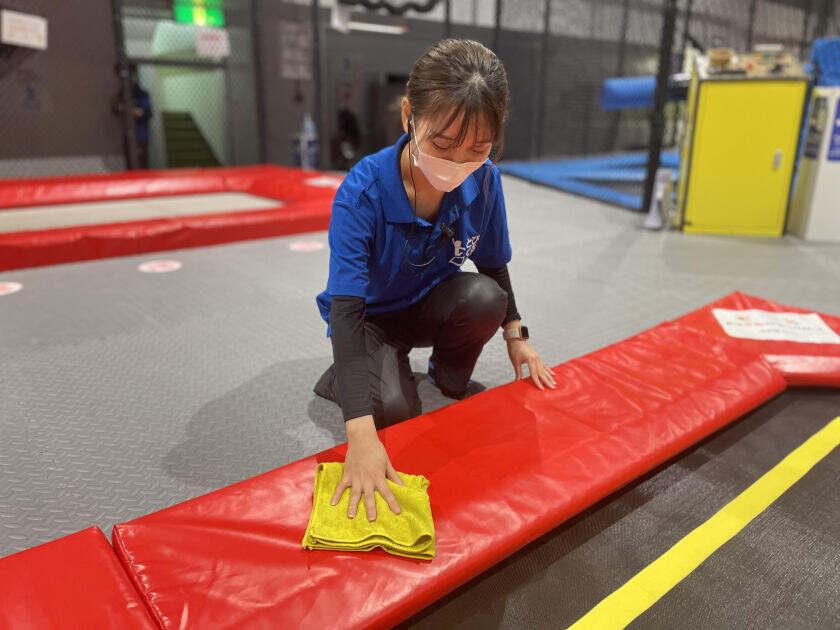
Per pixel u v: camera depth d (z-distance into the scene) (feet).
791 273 11.21
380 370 5.00
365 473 3.79
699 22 31.14
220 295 9.68
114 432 5.65
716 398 5.61
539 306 9.21
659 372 6.04
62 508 4.58
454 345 5.55
